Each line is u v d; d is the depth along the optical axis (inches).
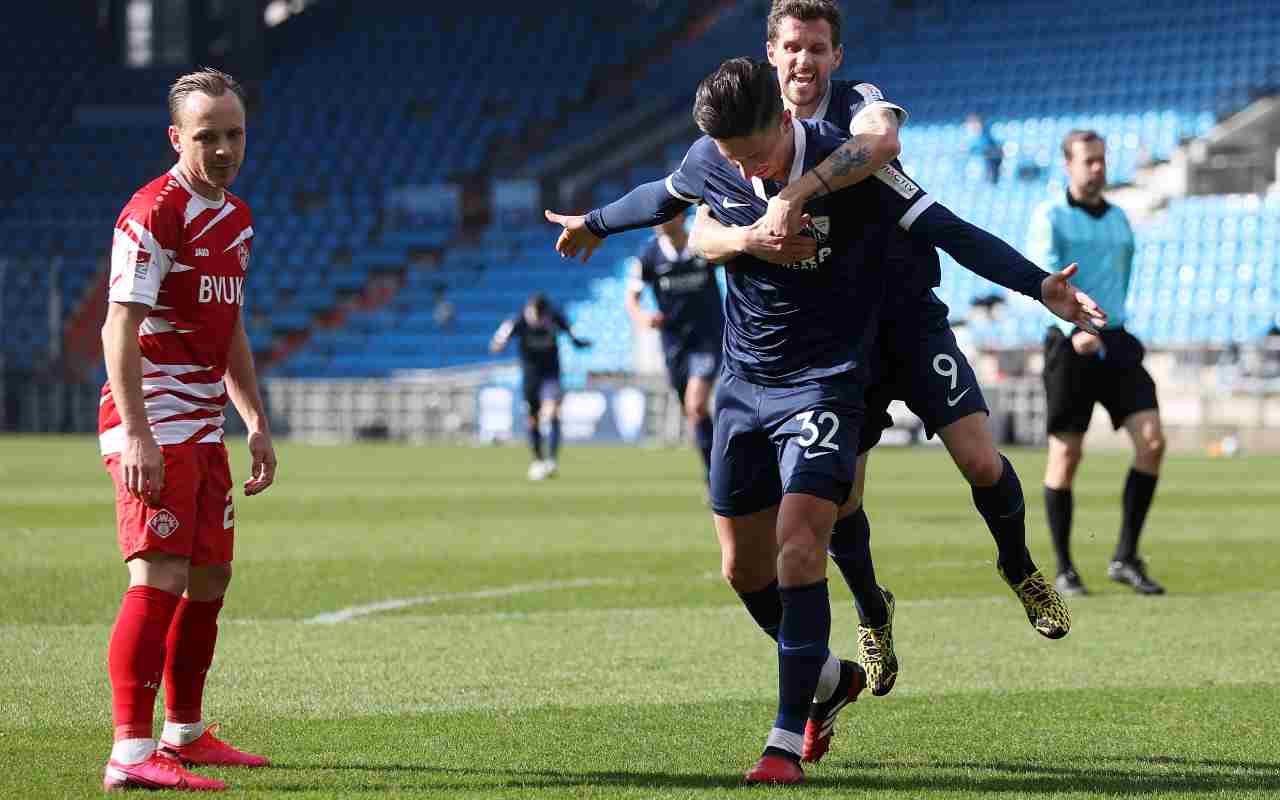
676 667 604.1
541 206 3932.1
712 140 451.5
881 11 4094.5
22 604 775.7
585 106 4175.7
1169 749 457.4
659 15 4375.0
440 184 4025.6
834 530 486.0
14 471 2009.1
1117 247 853.2
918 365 485.1
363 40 4480.8
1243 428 2682.1
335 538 1137.4
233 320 432.5
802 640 419.8
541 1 4478.3
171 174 422.6
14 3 4421.8
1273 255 2903.5
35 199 4067.4
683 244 1364.4
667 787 402.3
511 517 1332.4
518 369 3410.4
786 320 439.2
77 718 497.4
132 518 413.4
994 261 433.1
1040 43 3747.5
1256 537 1162.0
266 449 457.1
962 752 453.7
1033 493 1673.2
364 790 397.4
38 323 3843.5
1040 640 679.1
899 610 770.8
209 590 430.6
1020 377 2832.2
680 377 1397.6
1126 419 857.5
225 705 523.2
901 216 437.1
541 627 709.9
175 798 390.6
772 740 416.2
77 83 4298.7
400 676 581.6
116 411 417.7
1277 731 483.5
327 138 4192.9
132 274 406.3
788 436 436.1
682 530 1207.6
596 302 3506.4
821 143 433.1
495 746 456.1
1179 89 3403.1
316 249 3929.6
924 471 2100.1
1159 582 898.1
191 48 4360.2
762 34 4222.4
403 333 3659.0
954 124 3543.3
